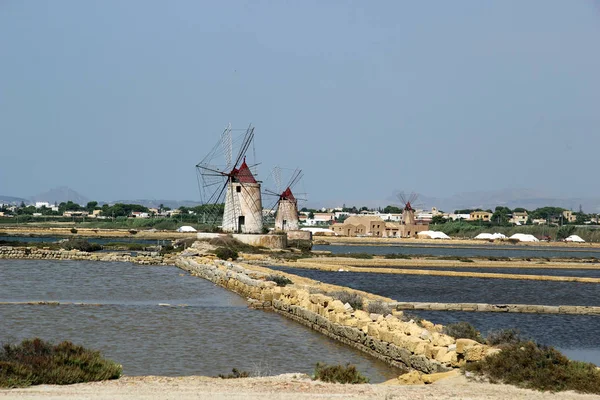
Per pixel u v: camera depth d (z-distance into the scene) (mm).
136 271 68375
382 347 27781
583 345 33625
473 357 22000
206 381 19484
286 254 94312
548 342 34156
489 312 45031
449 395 17516
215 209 117500
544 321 41562
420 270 78562
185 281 59438
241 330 34156
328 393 17547
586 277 80375
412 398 17094
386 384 20484
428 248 157625
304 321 36469
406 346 25859
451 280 69125
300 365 26641
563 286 66688
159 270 70812
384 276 71312
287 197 133875
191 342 30672
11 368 18453
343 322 31688
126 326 34125
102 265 74875
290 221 133375
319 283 52750
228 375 22969
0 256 80312
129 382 19016
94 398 16453
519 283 68625
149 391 17484
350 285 60562
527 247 188750
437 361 23406
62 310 38719
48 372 18688
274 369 25797
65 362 19797
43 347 20609
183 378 20234
